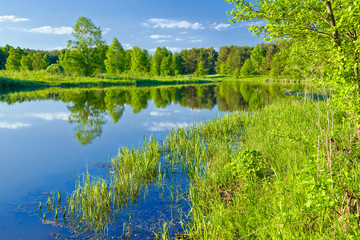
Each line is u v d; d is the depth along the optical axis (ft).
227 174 20.48
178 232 14.29
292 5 19.76
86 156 27.66
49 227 14.69
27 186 20.08
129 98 89.81
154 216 15.94
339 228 9.61
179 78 256.52
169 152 28.53
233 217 13.91
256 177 18.15
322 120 26.68
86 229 14.56
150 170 22.58
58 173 22.79
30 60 279.69
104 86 159.12
